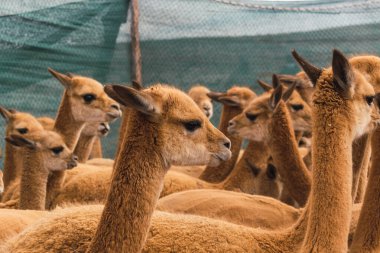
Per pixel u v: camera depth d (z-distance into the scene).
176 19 18.77
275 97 11.79
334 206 7.25
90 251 6.83
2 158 16.30
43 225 7.84
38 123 13.99
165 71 18.73
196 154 7.43
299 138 14.47
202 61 18.80
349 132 7.52
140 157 7.05
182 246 7.58
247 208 10.02
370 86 7.80
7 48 15.91
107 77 17.78
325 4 18.56
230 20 18.78
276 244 7.75
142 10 18.55
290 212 10.22
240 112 14.29
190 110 7.41
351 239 8.90
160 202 10.27
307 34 18.45
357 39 18.08
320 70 7.84
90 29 17.28
